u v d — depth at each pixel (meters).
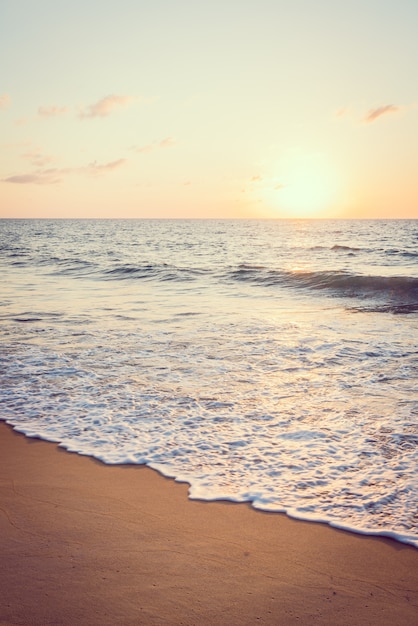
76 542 3.72
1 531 3.88
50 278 23.11
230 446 5.36
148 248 50.34
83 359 8.95
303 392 7.16
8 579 3.31
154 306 14.93
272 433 5.71
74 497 4.39
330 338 10.54
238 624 2.91
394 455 5.10
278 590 3.20
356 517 4.00
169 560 3.50
